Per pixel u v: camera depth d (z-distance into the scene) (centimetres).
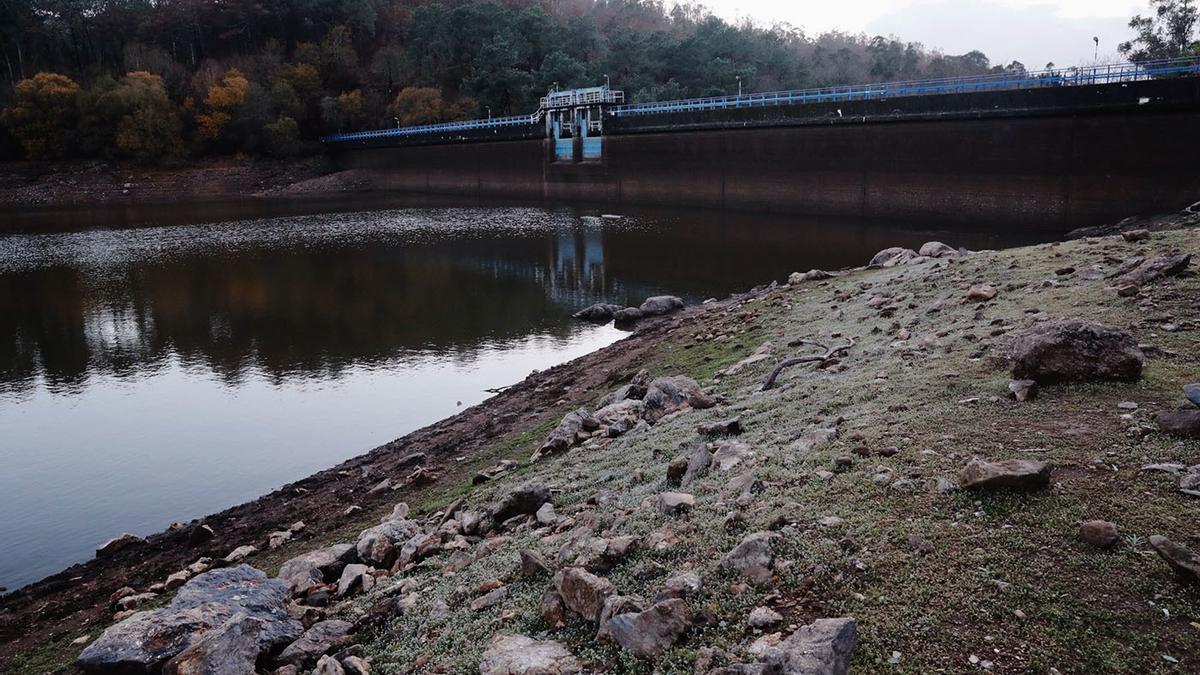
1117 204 4966
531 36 13575
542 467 1427
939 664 596
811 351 1798
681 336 2564
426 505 1397
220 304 3947
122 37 13850
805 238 5512
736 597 707
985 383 1187
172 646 815
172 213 8850
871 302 2139
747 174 7338
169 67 12762
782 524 814
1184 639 599
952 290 2012
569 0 19275
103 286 4450
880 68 15062
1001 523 765
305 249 5788
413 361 2870
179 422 2311
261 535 1480
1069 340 1128
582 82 12256
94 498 1822
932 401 1160
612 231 6388
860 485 884
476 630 791
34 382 2744
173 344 3206
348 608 948
